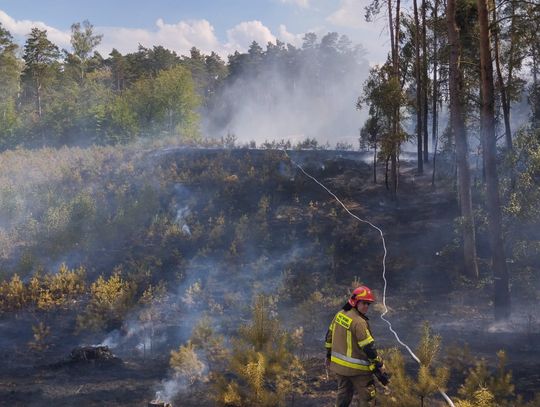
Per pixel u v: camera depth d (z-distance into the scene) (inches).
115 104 1974.7
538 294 565.6
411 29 989.8
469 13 808.3
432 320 524.4
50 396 322.3
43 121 2149.4
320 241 737.0
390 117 834.8
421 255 697.6
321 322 519.8
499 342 436.1
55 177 976.3
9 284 573.3
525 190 513.7
